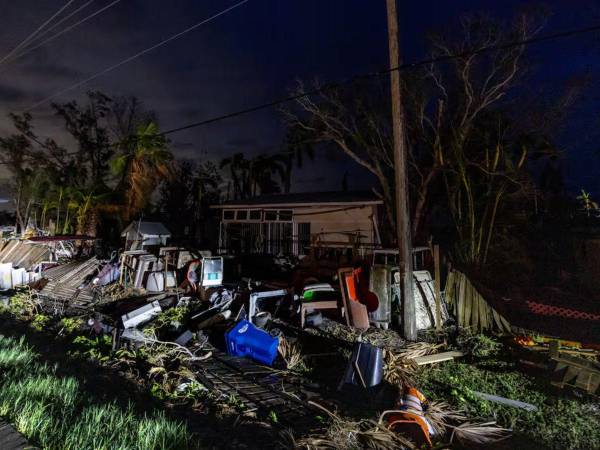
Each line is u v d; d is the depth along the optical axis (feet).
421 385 22.17
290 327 33.42
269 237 59.11
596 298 38.60
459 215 50.98
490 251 49.42
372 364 22.06
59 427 14.30
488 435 16.94
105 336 30.27
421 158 56.13
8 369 21.11
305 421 17.99
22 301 42.78
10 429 13.62
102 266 51.34
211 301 38.73
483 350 27.14
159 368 23.35
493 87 46.06
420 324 32.94
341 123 53.98
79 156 104.99
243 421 17.88
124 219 94.27
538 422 18.20
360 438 16.24
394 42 30.07
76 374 22.48
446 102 50.26
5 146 97.45
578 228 54.95
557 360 22.36
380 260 45.57
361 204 51.13
